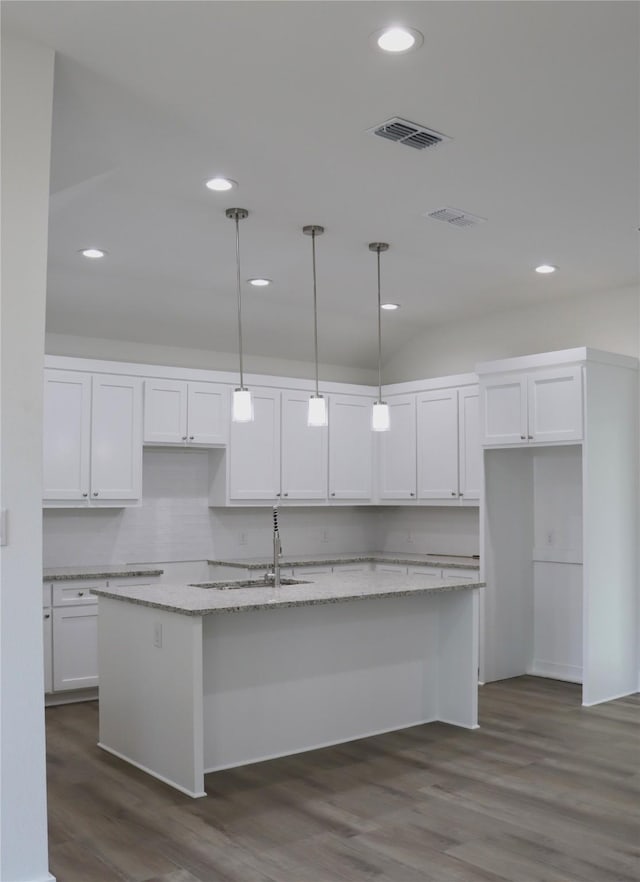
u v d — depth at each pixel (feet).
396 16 8.64
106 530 20.94
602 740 15.52
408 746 15.17
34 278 9.26
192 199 14.11
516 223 15.40
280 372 24.54
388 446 24.11
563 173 13.00
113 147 11.96
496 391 20.10
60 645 18.37
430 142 11.84
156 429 20.43
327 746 15.19
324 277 19.17
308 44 9.18
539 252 17.24
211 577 22.45
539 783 13.15
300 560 22.47
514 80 10.04
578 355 18.29
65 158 12.31
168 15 8.63
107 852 10.54
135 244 16.58
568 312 21.13
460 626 16.70
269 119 11.07
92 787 12.96
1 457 8.99
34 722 9.09
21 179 9.16
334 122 11.17
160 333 21.68
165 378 20.61
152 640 13.64
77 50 9.32
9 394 9.07
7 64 9.07
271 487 22.39
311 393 23.25
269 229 15.72
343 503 23.80
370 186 13.55
